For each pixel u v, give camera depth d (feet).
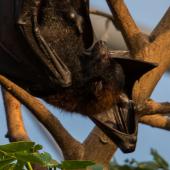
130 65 36.83
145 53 39.04
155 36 39.81
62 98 37.93
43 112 38.17
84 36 37.24
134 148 37.70
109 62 36.76
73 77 37.06
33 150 27.66
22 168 27.89
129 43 39.04
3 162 27.35
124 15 38.19
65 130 38.86
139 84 38.52
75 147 39.24
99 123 38.24
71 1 36.01
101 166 29.17
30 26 34.27
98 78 36.96
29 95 38.04
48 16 36.14
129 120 37.86
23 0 33.65
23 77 37.09
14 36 35.94
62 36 36.65
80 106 38.17
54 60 35.83
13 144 27.37
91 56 36.78
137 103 38.27
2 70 37.47
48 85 36.73
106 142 39.73
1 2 36.37
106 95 37.47
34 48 35.12
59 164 27.48
